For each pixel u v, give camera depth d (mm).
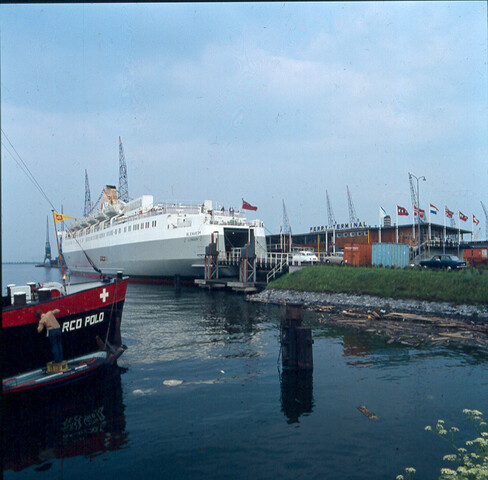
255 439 9148
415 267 32875
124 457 8422
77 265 88562
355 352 16406
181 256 46938
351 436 9227
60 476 7773
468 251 42188
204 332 21031
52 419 10281
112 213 67312
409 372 13766
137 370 14477
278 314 26812
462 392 11844
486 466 6441
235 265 43281
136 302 33562
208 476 7660
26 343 12367
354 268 33812
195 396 11844
